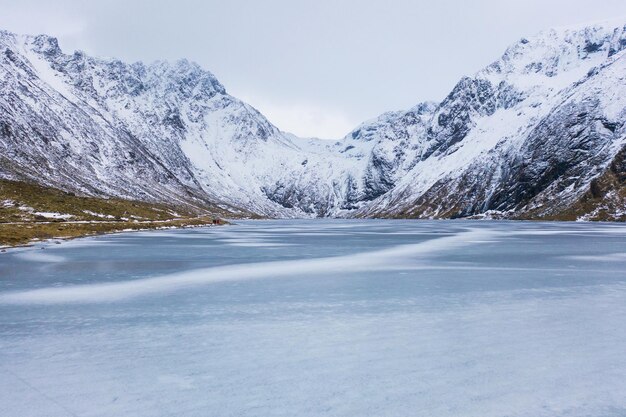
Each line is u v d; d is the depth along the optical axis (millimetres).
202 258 62594
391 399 18469
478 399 18422
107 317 30078
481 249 75750
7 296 36625
